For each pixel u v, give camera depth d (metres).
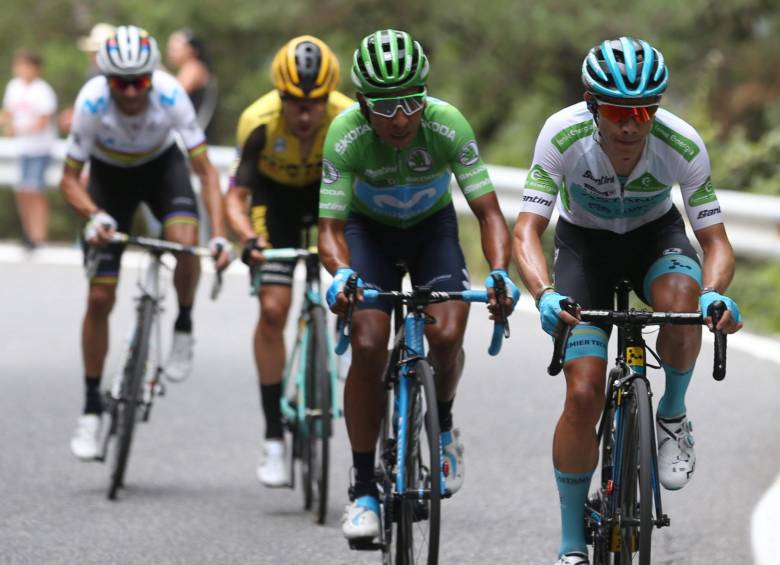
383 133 16.52
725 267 15.78
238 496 22.12
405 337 16.67
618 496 15.22
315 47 20.75
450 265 18.17
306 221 22.62
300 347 22.30
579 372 15.59
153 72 22.30
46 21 69.00
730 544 18.67
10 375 31.16
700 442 24.12
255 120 21.77
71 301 40.19
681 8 54.38
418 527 16.44
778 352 31.11
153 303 22.62
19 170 49.12
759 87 54.38
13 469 23.67
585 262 16.94
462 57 60.97
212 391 29.48
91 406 23.44
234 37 65.88
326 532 19.98
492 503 21.16
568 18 54.97
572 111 16.08
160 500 21.80
